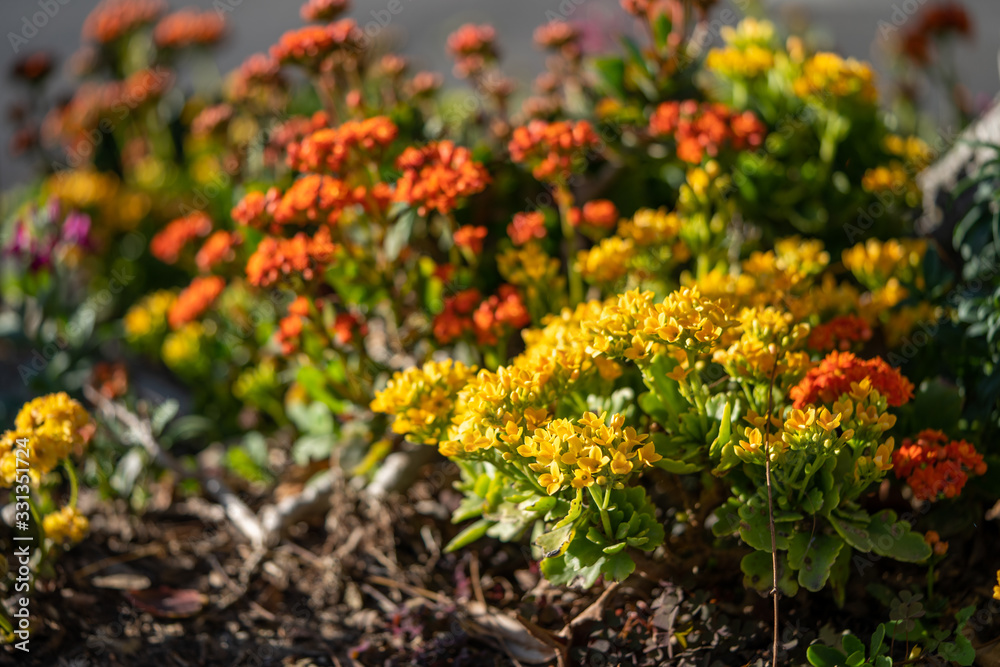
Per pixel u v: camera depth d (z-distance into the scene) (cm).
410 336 123
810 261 118
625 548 107
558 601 113
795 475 103
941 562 111
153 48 182
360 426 125
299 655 114
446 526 122
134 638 115
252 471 132
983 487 110
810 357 114
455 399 108
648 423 111
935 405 110
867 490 109
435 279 122
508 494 108
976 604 109
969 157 129
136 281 172
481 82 138
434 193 115
